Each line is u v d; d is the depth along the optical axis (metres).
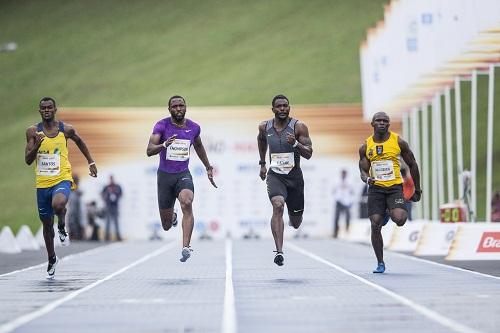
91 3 159.62
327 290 30.88
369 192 38.34
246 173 94.06
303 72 132.88
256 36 144.38
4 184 118.62
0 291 31.31
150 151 34.78
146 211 93.81
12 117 132.75
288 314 23.70
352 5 150.12
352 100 123.75
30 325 21.69
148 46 145.00
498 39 56.06
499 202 71.56
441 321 22.08
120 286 33.16
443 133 115.19
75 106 130.00
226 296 28.84
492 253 49.50
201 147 36.72
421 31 63.47
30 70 142.12
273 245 73.44
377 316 23.17
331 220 93.19
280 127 35.09
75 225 91.94
